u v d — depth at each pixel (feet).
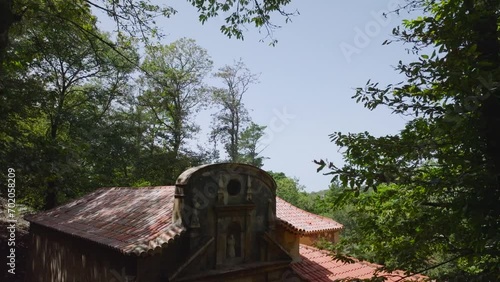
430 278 18.53
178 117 110.22
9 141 46.75
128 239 34.91
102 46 79.97
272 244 42.19
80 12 49.44
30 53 54.80
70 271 45.47
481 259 19.19
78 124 85.20
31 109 53.62
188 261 34.71
